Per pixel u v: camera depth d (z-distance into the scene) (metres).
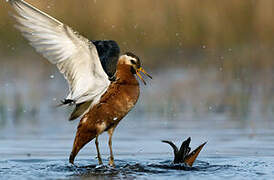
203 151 11.82
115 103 10.26
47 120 16.12
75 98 9.91
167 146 12.43
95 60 9.73
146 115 16.77
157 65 24.70
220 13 26.03
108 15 24.03
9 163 10.73
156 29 25.22
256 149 11.91
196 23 25.80
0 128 14.80
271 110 17.09
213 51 25.58
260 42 25.91
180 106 18.19
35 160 11.03
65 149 12.20
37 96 19.77
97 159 11.26
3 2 22.98
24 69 23.84
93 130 10.32
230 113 16.81
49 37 9.52
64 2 22.83
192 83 22.09
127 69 10.45
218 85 21.61
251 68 23.89
